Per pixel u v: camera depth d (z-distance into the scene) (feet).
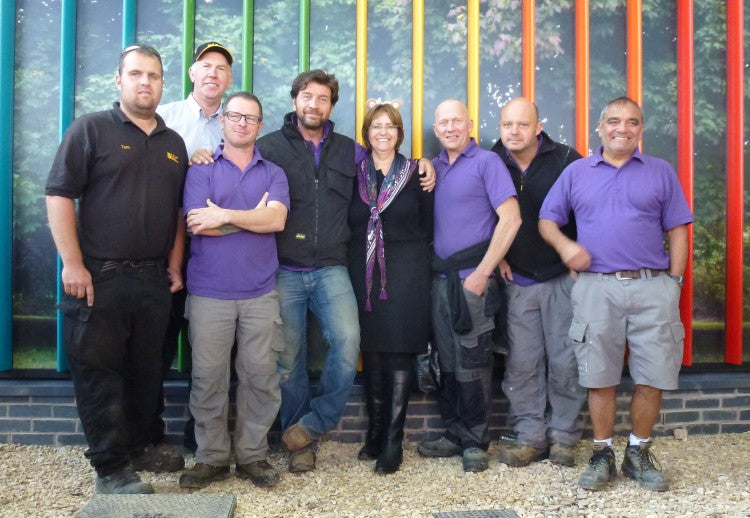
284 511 9.21
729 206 13.23
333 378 10.58
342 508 9.37
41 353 12.58
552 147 11.52
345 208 10.98
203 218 9.49
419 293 10.94
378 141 10.87
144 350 9.91
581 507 9.37
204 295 9.78
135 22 12.76
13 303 12.57
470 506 9.45
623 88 13.35
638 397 10.21
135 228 9.35
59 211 8.99
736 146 13.10
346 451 12.02
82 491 9.95
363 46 12.77
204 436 9.97
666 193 10.23
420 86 12.75
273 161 10.74
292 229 10.65
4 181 12.28
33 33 12.64
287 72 12.98
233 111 9.78
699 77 13.46
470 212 10.98
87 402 9.39
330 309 10.57
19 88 12.62
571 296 10.62
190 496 9.32
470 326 10.66
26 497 9.67
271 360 10.09
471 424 11.13
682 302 13.07
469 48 12.89
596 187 10.35
